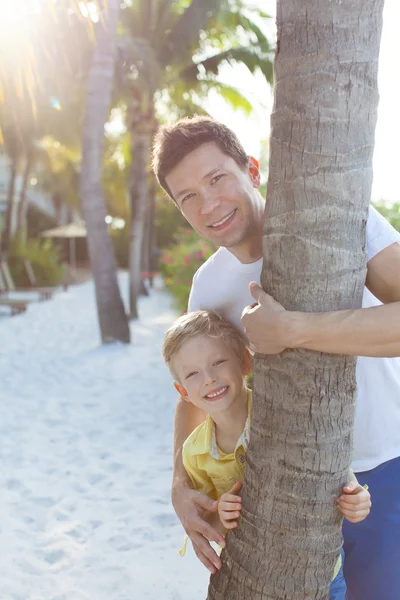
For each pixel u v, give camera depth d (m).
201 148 1.80
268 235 1.65
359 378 1.92
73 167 34.16
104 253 10.80
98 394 7.59
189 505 2.01
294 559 1.68
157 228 36.62
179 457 2.21
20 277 24.70
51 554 3.62
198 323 2.07
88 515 4.16
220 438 2.10
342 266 1.58
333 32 1.49
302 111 1.53
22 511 4.20
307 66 1.51
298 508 1.66
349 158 1.54
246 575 1.75
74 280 29.67
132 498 4.45
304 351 1.61
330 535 1.70
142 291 21.28
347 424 1.67
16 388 7.86
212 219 1.83
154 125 15.52
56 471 4.98
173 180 1.84
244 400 2.10
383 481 1.94
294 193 1.57
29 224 42.38
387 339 1.49
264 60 14.75
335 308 1.60
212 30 15.20
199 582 3.31
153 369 8.99
